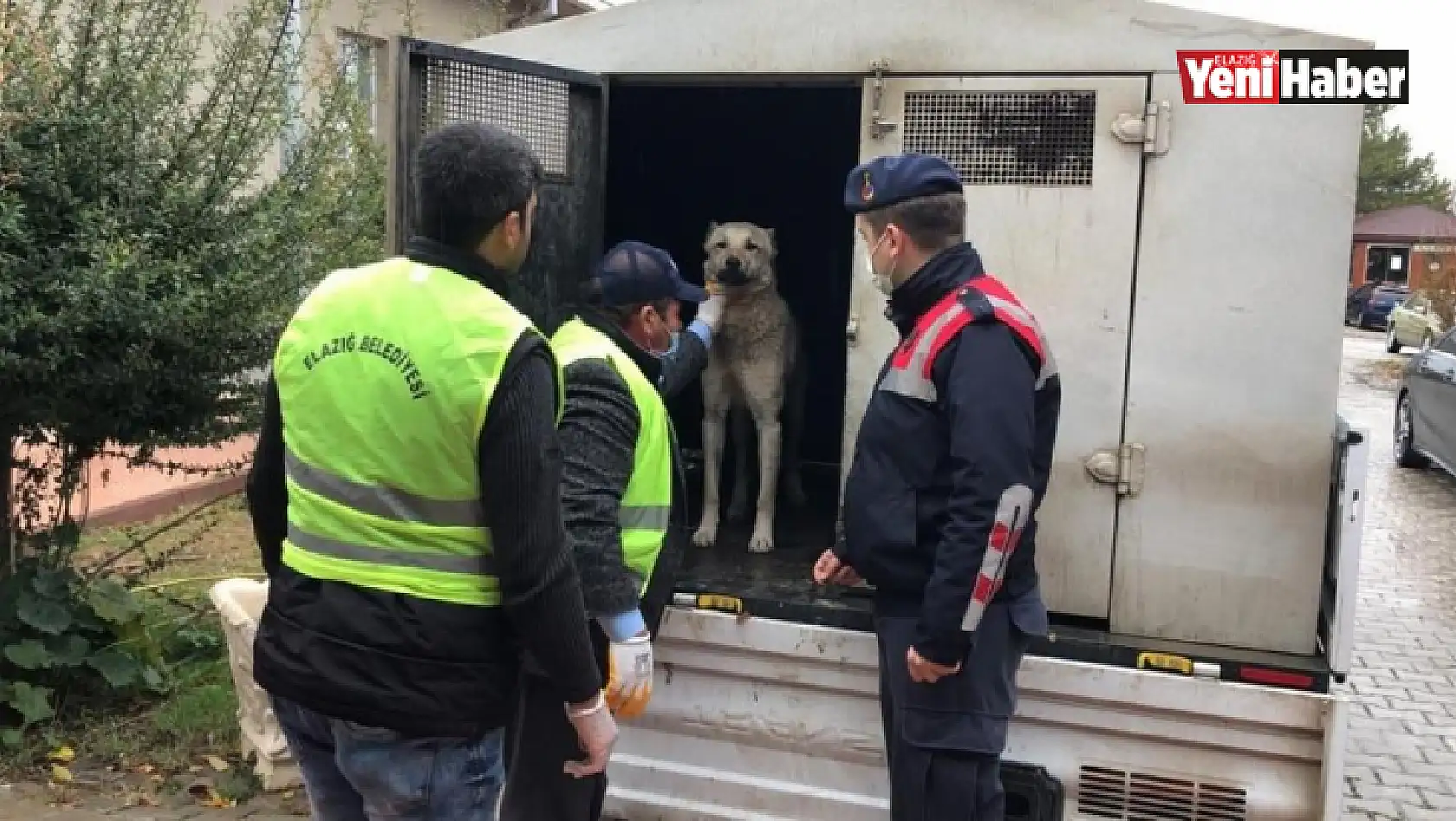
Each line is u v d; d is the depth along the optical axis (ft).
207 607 17.33
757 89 15.03
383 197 17.13
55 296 12.87
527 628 5.99
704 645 10.46
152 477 23.77
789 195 16.87
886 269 8.62
